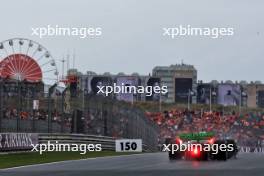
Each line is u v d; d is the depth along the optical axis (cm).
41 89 5050
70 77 6775
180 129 11456
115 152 5600
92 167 3150
